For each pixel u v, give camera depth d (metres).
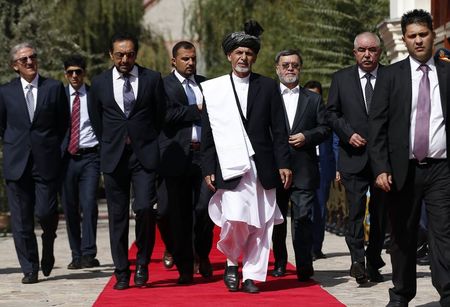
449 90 8.49
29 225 11.87
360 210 11.16
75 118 13.81
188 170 11.30
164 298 10.13
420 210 8.72
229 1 35.41
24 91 11.81
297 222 11.38
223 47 10.63
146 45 38.44
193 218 11.67
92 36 36.00
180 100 11.61
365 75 11.26
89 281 11.95
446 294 8.55
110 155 10.77
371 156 8.62
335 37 28.42
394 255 8.80
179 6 44.38
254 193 10.34
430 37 8.50
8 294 10.79
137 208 10.73
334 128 11.25
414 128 8.52
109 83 10.81
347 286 11.09
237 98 10.46
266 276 10.88
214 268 13.12
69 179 13.73
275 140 10.55
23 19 27.73
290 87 11.80
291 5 31.34
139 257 11.00
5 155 11.81
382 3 28.06
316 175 11.49
